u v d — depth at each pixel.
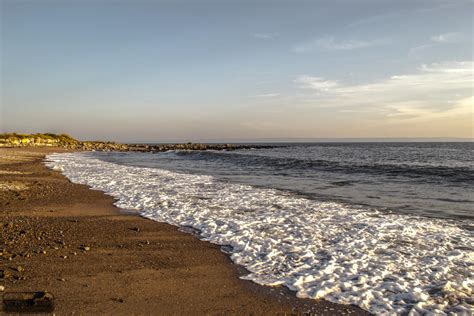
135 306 5.59
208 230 9.98
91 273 6.87
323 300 5.89
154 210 12.66
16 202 13.77
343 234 9.65
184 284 6.47
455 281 6.58
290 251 8.20
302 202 14.36
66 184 19.08
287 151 75.12
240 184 20.03
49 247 8.34
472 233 9.77
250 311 5.52
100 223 10.77
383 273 6.93
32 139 78.62
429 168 27.58
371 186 19.28
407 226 10.50
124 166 32.03
